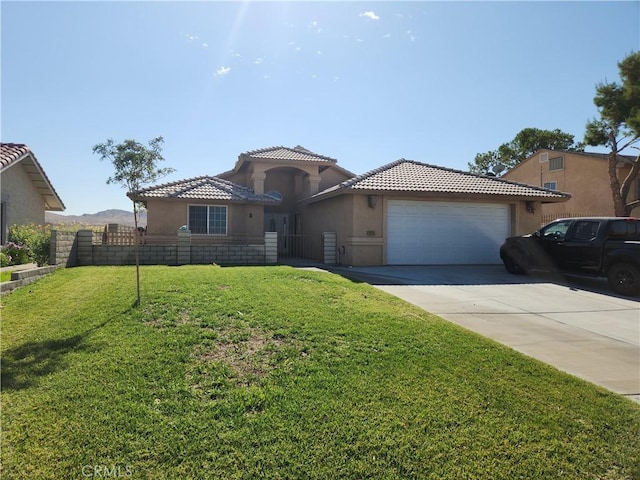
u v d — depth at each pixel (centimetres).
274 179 2289
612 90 1997
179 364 477
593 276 1141
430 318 714
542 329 721
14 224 1628
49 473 305
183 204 1822
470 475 327
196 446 340
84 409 382
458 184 1678
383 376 467
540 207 1738
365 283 1020
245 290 827
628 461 350
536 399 436
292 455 337
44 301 749
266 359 503
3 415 369
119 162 818
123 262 1390
